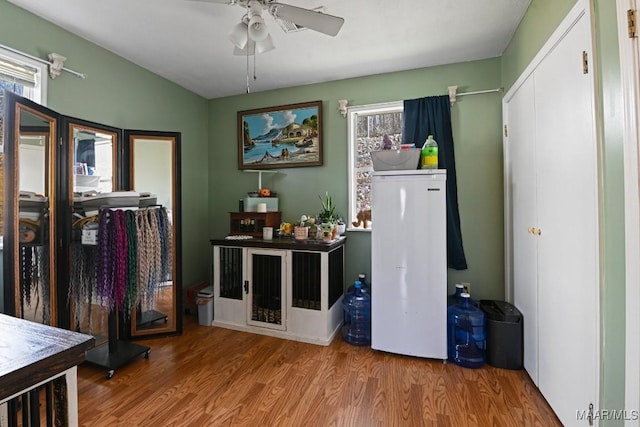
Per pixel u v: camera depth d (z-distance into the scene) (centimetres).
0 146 185
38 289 194
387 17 205
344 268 300
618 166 109
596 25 120
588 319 128
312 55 256
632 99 100
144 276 221
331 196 311
